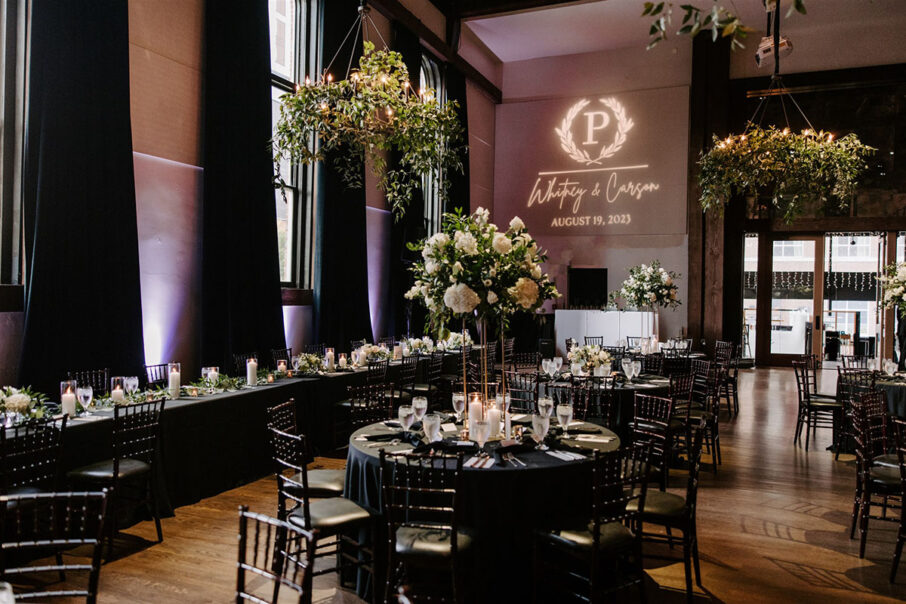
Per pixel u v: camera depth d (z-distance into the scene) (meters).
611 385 5.79
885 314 12.44
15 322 5.10
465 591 3.01
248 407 5.34
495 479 3.08
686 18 1.81
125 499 4.05
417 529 3.08
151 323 6.40
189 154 6.79
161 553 3.85
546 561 3.20
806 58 12.84
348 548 3.53
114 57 5.64
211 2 6.85
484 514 3.08
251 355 6.81
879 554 4.00
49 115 5.12
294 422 3.90
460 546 2.93
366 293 9.54
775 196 9.38
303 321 8.82
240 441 5.25
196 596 3.29
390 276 10.51
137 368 5.80
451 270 3.52
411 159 6.77
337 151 8.75
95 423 4.07
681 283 13.62
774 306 13.80
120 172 5.68
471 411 3.63
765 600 3.38
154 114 6.36
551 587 3.21
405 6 10.84
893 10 12.02
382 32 10.16
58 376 5.15
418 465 3.05
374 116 6.21
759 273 13.77
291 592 3.37
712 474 5.73
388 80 6.02
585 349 6.28
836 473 5.78
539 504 3.12
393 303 10.50
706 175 9.40
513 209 14.99
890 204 12.44
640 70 13.97
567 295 14.24
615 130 14.16
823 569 3.77
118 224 5.66
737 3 11.62
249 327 7.17
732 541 4.18
